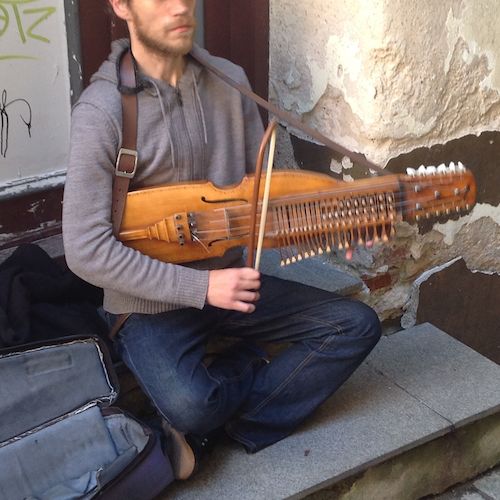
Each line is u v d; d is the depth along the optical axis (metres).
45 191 2.73
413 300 2.94
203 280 1.99
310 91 2.74
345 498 2.34
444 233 2.89
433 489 2.55
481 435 2.58
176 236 1.99
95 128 1.92
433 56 2.59
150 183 2.05
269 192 2.03
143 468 2.00
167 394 2.06
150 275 1.96
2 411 1.98
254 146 2.26
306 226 2.04
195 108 2.08
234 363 2.32
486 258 3.06
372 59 2.50
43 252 2.43
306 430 2.35
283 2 2.72
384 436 2.34
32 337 2.21
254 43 2.94
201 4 2.86
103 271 1.93
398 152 2.65
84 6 2.62
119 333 2.16
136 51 2.01
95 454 2.00
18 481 1.93
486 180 2.91
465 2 2.59
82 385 2.08
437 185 2.06
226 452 2.27
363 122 2.59
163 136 2.01
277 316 2.27
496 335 3.26
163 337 2.11
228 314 2.30
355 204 2.04
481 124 2.81
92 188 1.93
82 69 2.68
